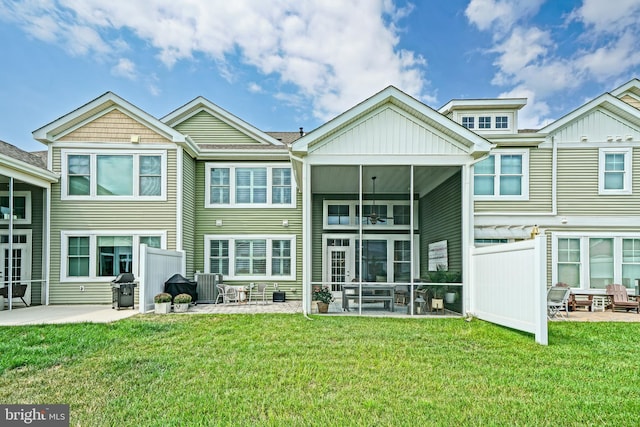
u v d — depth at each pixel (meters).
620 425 3.69
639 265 12.03
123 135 12.07
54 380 4.79
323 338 6.86
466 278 9.44
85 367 5.26
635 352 6.16
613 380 4.89
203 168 13.62
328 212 14.27
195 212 13.49
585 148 12.40
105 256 11.89
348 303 10.44
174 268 11.62
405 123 9.70
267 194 13.65
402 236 14.12
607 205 12.25
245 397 4.27
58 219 11.84
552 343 6.71
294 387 4.57
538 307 6.73
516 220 12.35
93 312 9.94
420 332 7.39
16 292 11.17
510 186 12.52
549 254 12.18
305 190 9.60
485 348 6.32
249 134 14.97
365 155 9.63
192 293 11.35
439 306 9.84
